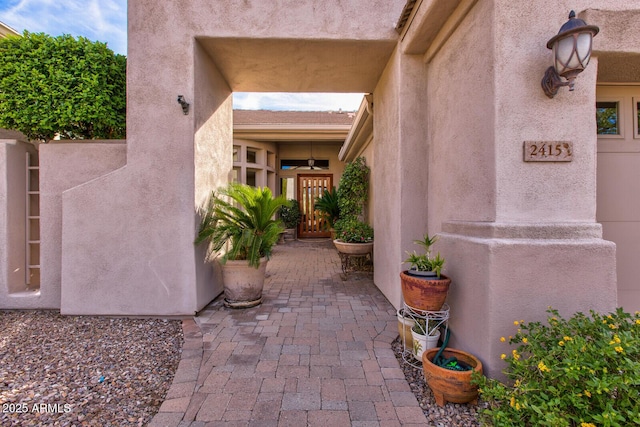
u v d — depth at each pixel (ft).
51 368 8.91
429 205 12.77
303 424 6.66
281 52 14.15
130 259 12.61
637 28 7.84
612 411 4.58
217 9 12.89
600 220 10.09
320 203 34.14
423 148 13.03
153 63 12.67
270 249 14.89
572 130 7.80
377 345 10.28
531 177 7.78
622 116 10.16
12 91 12.71
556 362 5.51
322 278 19.86
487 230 7.95
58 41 13.08
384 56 14.58
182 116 12.76
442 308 9.82
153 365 9.18
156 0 12.69
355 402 7.38
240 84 17.48
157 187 12.68
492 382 6.30
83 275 12.54
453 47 10.34
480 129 8.54
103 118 13.29
